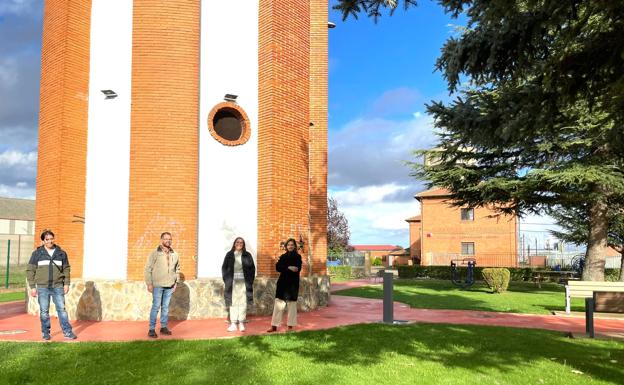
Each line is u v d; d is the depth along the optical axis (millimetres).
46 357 6957
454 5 7246
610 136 7750
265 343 7992
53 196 11758
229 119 12656
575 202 20812
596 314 12406
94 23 12406
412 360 6984
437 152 21688
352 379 5895
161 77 11328
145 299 10812
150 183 11148
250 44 12875
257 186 12625
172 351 7316
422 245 43281
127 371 6234
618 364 6887
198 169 11844
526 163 20375
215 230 12000
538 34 7059
